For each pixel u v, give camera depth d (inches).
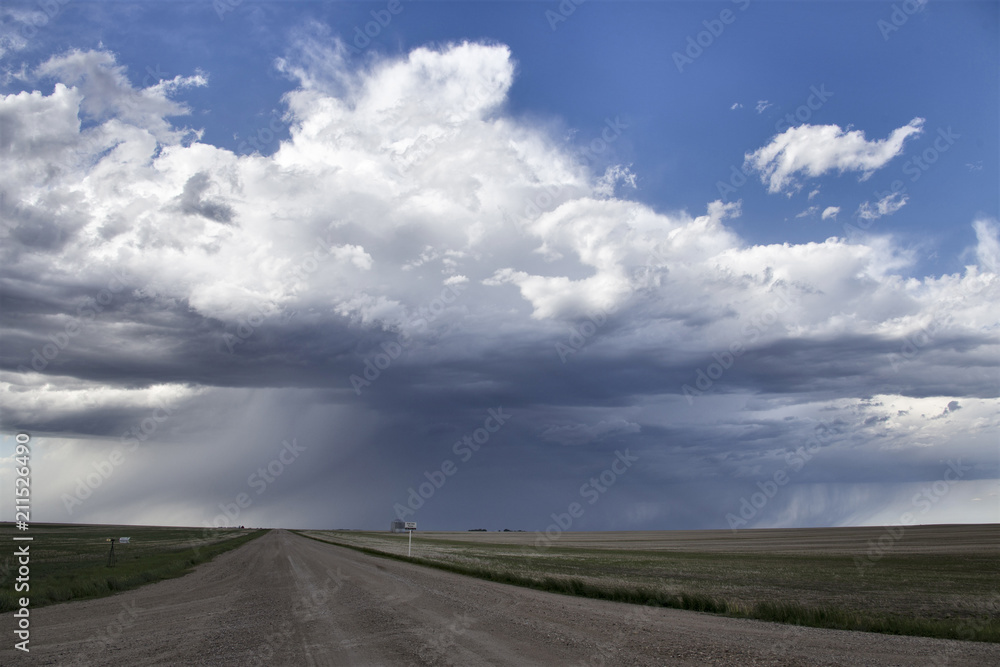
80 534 5123.0
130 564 1596.9
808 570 1742.1
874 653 438.3
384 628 556.4
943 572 1643.7
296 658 428.1
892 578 1429.6
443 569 1481.3
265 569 1408.7
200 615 664.4
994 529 6235.2
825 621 596.4
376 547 3120.1
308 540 3880.4
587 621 600.4
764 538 5610.2
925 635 532.1
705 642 482.0
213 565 1605.6
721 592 1042.7
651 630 543.8
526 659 415.8
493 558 2353.6
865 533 6156.5
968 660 416.2
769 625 583.2
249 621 613.0
